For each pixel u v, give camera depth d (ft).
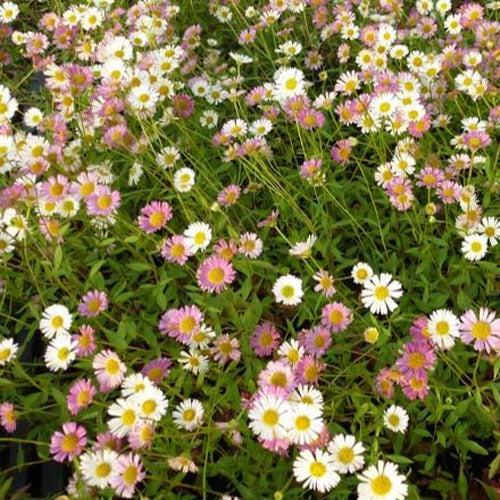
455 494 1.15
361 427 1.10
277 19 2.22
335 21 2.08
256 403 1.02
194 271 1.49
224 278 1.27
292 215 1.59
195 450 1.21
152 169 1.73
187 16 2.38
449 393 1.20
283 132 1.88
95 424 1.28
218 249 1.38
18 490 1.19
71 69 1.74
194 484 1.23
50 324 1.32
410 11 2.22
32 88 2.21
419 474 1.21
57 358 1.26
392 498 0.97
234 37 2.34
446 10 2.01
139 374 1.14
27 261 1.42
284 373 1.10
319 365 1.17
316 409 1.02
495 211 1.44
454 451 1.23
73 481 1.13
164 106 1.85
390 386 1.14
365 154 1.79
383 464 0.99
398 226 1.56
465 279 1.36
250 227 1.63
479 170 1.55
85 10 2.20
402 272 1.44
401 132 1.59
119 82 1.68
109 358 1.18
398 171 1.52
